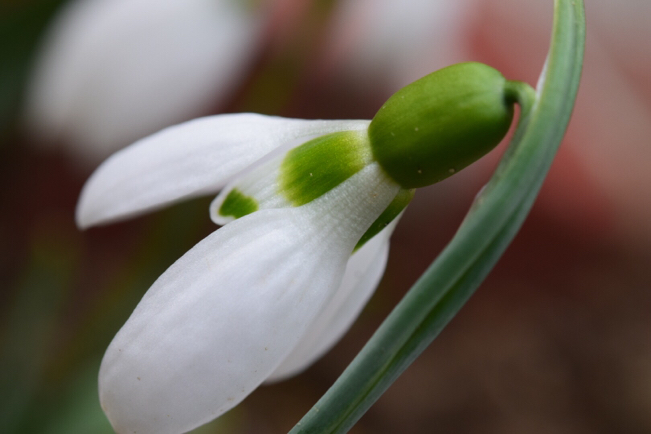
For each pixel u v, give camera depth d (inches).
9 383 8.1
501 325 15.3
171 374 3.9
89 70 8.5
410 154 4.1
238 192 4.2
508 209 3.7
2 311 11.6
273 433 12.6
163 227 7.7
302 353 4.5
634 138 16.9
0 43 10.4
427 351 14.7
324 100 12.8
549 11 15.0
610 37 17.6
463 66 4.1
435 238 14.6
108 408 3.9
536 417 13.8
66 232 13.0
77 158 10.6
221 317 3.9
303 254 4.0
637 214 16.6
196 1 8.3
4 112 10.9
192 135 4.2
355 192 4.2
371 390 3.9
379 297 13.7
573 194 16.4
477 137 4.0
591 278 16.3
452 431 13.4
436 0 9.9
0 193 13.2
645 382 14.4
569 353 14.9
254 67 9.0
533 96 3.8
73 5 9.1
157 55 8.4
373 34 10.1
